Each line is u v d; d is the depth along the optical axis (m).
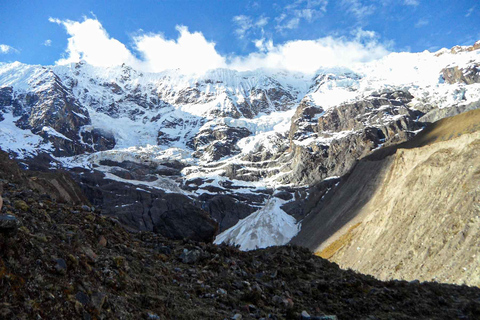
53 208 13.45
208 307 11.48
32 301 7.55
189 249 16.41
